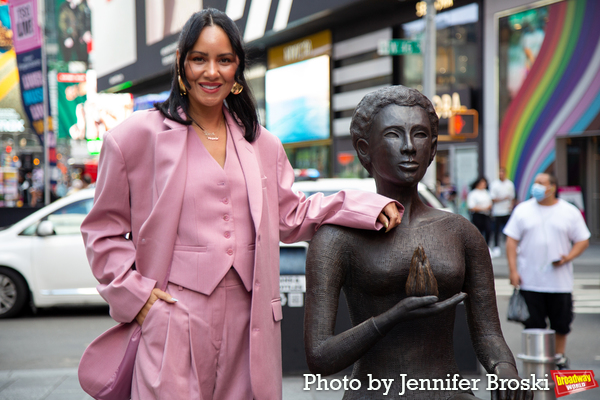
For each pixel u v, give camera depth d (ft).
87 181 43.24
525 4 50.11
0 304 25.61
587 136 48.52
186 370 6.84
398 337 6.66
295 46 75.51
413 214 6.88
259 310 7.09
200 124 7.47
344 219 6.73
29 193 85.61
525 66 50.42
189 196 7.07
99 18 122.83
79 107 82.23
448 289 6.61
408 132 6.59
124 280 6.93
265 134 7.89
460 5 55.67
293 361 16.62
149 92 115.14
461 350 16.12
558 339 17.22
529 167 50.37
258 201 7.20
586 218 49.60
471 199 40.83
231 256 7.04
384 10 62.54
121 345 7.21
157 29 96.53
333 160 70.28
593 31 45.52
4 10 93.81
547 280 16.87
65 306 28.84
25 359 19.43
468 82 55.36
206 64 7.04
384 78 63.46
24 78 61.98
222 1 78.84
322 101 71.26
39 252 25.30
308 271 6.81
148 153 7.25
